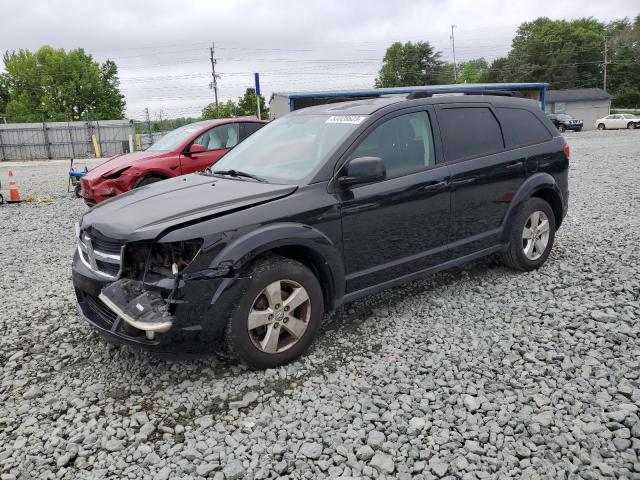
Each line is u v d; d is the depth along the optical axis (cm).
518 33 10219
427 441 288
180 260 336
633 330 398
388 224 417
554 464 268
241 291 343
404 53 9444
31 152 4125
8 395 354
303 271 369
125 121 4203
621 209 831
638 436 283
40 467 281
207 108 6200
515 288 497
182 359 341
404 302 480
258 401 334
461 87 3022
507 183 500
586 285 494
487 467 267
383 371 360
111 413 328
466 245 477
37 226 930
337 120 438
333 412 318
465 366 361
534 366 357
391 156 427
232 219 347
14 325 464
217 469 275
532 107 553
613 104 8444
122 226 348
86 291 376
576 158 1752
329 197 386
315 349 398
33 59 7594
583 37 9212
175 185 427
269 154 449
